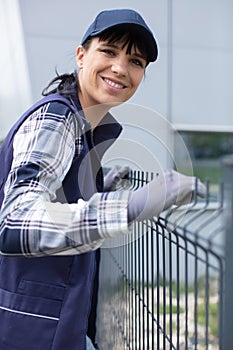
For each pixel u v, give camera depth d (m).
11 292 1.05
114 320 2.06
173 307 1.42
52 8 3.52
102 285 2.25
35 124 0.98
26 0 3.46
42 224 0.83
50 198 0.92
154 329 1.41
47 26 3.52
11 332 1.05
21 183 0.88
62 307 1.06
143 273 1.47
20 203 0.86
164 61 3.78
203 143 3.88
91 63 1.12
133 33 1.07
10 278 1.06
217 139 3.92
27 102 3.47
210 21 3.89
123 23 1.04
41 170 0.90
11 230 0.84
